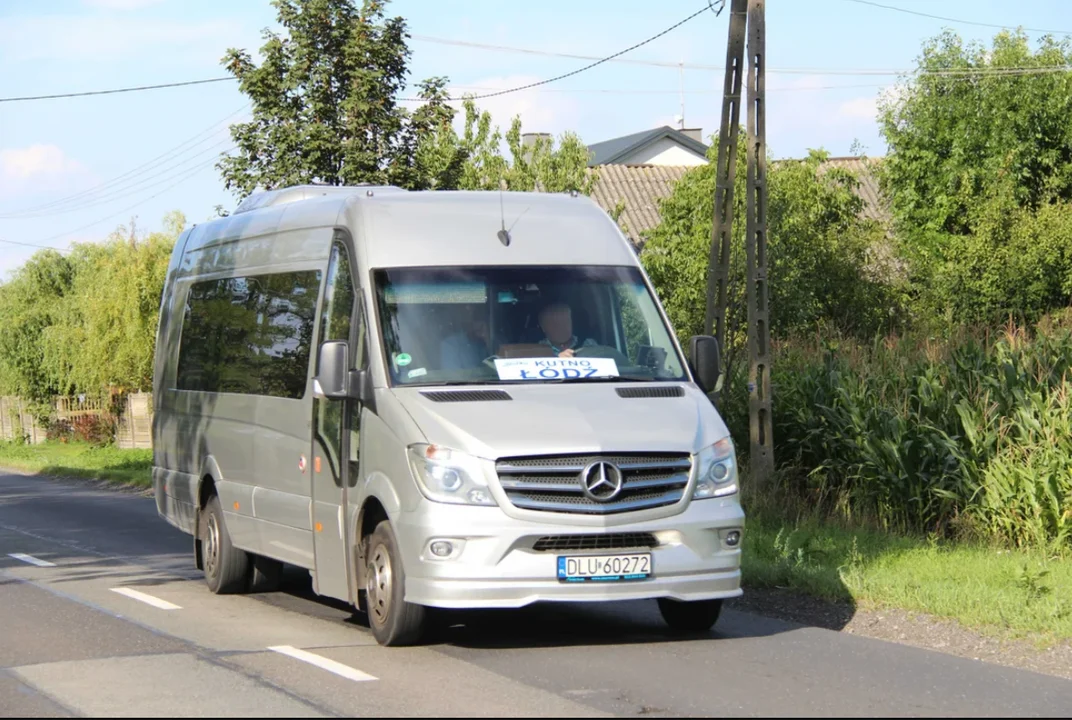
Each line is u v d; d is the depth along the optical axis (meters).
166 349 14.59
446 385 9.20
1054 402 14.29
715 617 9.54
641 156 61.69
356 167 21.89
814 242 26.91
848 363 17.08
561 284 9.86
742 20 16.33
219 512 12.23
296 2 22.27
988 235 28.11
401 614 8.84
